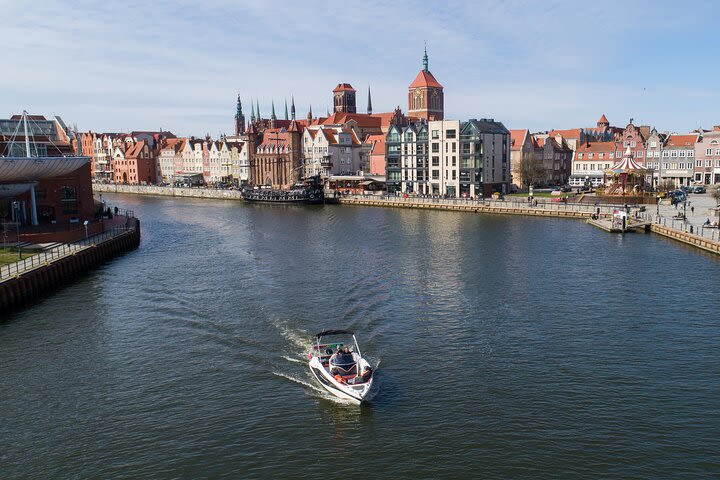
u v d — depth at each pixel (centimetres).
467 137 17250
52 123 13025
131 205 19150
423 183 18600
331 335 5156
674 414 3772
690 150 17875
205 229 12500
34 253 7925
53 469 3325
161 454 3444
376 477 3209
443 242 9925
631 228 10781
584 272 7419
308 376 4397
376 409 3888
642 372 4372
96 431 3697
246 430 3678
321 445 3506
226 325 5497
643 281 6900
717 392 4050
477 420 3728
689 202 13612
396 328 5344
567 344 4925
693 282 6825
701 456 3328
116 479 3231
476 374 4369
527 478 3169
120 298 6544
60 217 11038
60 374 4516
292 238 10750
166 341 5138
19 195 10644
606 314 5694
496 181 17750
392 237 10612
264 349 4900
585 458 3325
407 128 18738
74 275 7662
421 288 6700
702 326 5319
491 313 5753
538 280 7031
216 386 4259
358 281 7050
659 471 3206
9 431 3712
